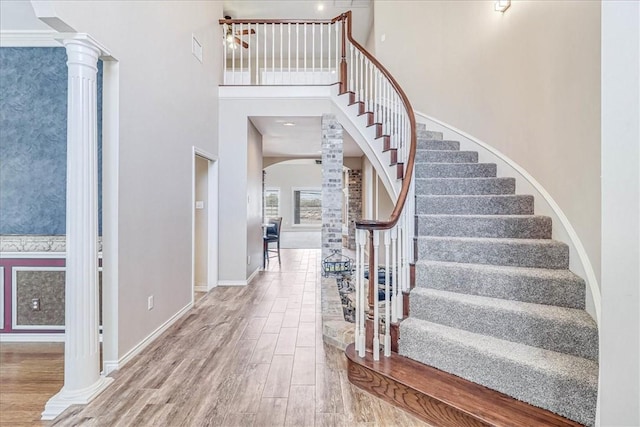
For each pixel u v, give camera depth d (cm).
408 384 202
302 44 769
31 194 306
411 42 520
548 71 277
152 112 312
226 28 604
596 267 214
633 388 88
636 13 88
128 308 270
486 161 376
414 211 290
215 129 504
